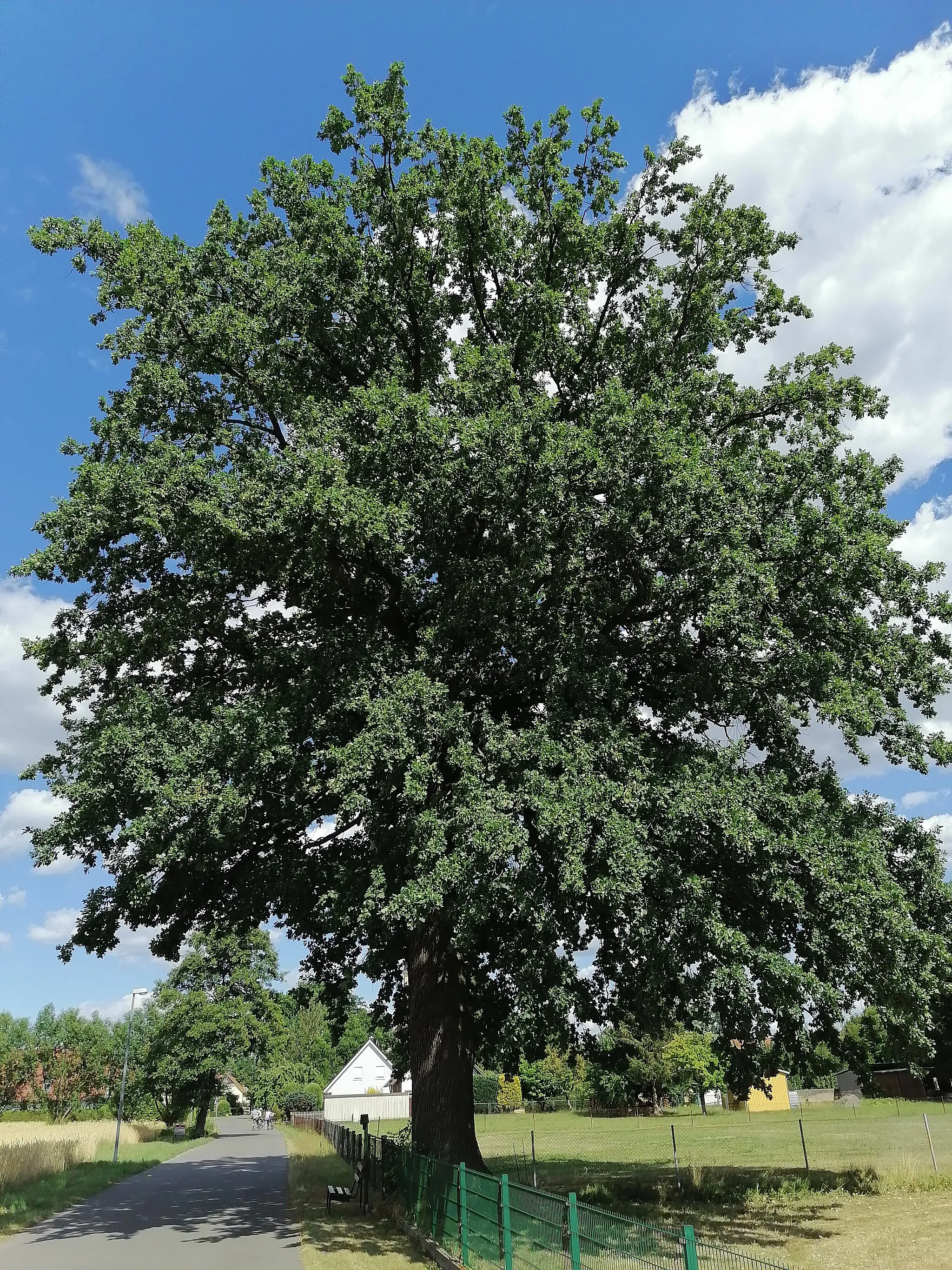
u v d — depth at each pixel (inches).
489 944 655.1
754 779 528.7
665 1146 1213.7
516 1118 2348.7
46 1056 2992.1
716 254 644.7
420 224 676.1
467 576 604.4
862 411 594.9
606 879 469.4
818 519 531.8
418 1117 645.3
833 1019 554.9
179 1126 2114.9
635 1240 266.8
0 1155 919.0
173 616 619.5
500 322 689.0
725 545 508.4
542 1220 338.0
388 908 501.7
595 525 572.7
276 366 664.4
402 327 705.0
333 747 537.3
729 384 650.2
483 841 469.4
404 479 598.9
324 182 694.5
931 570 566.3
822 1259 456.4
